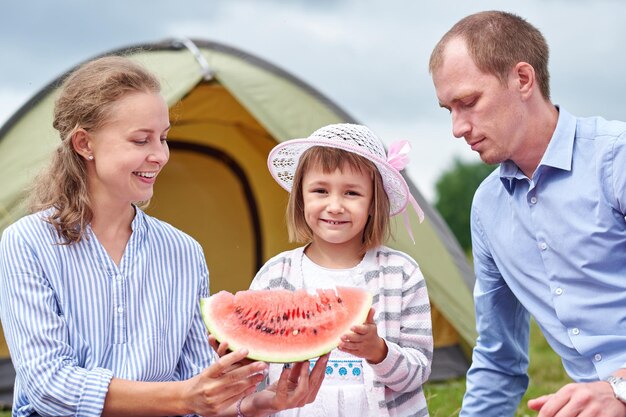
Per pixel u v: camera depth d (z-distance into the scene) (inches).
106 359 115.4
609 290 124.4
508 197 133.0
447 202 721.6
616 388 108.7
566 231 125.6
